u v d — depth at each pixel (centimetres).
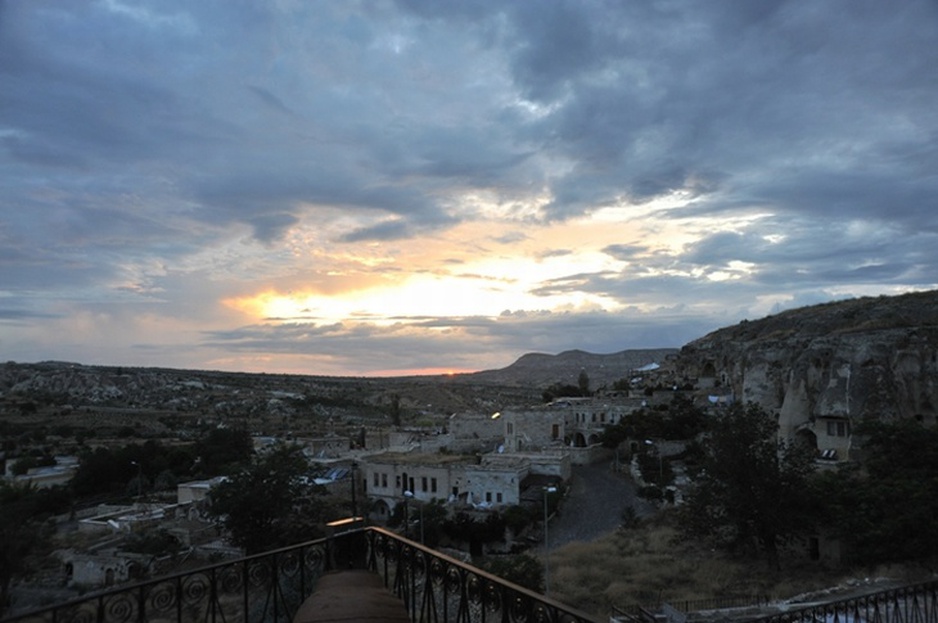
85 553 3938
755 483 3459
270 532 4134
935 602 1720
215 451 7606
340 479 6353
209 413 13812
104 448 7338
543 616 543
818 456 4791
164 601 747
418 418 14938
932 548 2820
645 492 5531
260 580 819
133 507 5756
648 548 3906
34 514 5034
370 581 691
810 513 3341
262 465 4338
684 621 2300
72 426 10662
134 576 3703
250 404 15750
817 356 5359
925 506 2919
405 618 593
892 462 3466
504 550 4816
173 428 11400
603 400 8875
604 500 5716
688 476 5416
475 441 8450
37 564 3838
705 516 3806
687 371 10525
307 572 970
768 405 6544
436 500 5691
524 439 7825
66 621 694
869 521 2980
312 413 15100
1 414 11469
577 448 7331
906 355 4891
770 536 3428
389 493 6231
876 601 1664
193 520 4806
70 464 7706
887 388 4744
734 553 3656
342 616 566
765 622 1886
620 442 7438
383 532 799
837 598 2300
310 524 4203
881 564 2900
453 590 671
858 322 6625
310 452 8062
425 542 4872
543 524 5134
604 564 3559
